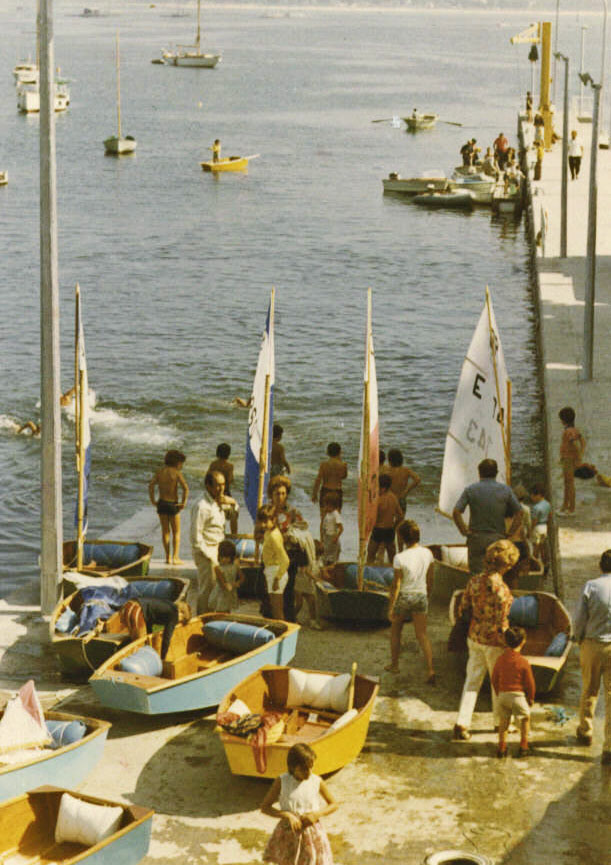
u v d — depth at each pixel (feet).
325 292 536.83
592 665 133.59
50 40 172.76
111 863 111.86
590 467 231.30
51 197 176.14
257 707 141.69
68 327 461.78
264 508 168.45
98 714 148.15
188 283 549.13
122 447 325.83
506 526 176.04
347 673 157.28
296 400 371.35
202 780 131.95
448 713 145.89
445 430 344.49
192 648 159.22
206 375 398.21
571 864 114.52
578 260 471.21
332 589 175.11
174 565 208.95
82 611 164.55
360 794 127.03
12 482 301.84
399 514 194.90
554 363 325.01
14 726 130.00
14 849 116.78
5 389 378.73
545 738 138.72
